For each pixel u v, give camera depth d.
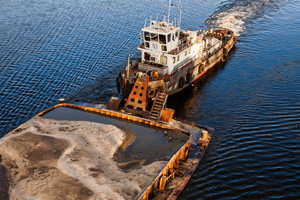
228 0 74.25
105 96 34.47
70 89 35.47
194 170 23.16
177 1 72.19
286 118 30.58
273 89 36.56
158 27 33.75
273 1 73.25
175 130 26.73
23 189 18.38
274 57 45.50
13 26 52.94
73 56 43.62
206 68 41.00
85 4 67.31
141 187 19.23
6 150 21.69
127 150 24.03
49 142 22.77
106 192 18.59
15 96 33.28
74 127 25.69
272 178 22.95
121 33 52.88
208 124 29.80
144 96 29.48
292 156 25.27
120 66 41.59
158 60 34.12
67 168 20.22
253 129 28.89
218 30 50.59
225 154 25.55
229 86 37.69
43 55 43.31
